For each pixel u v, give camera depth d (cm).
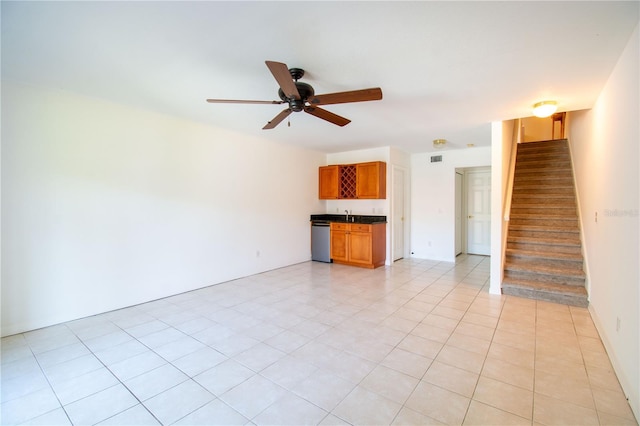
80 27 195
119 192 355
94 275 338
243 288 443
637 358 183
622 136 227
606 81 275
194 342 280
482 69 253
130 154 363
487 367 236
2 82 279
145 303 379
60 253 315
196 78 274
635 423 177
